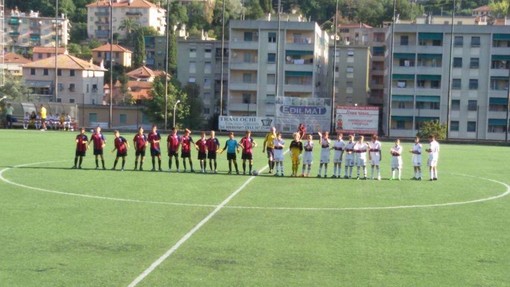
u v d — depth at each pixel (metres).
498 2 189.62
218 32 167.00
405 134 106.31
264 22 106.19
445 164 46.66
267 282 14.85
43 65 133.50
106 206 24.59
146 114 103.69
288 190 30.38
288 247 18.34
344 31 161.75
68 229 20.11
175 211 23.88
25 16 197.88
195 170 38.09
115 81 152.38
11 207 23.83
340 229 21.20
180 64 123.19
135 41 188.75
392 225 22.12
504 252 18.27
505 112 104.69
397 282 15.10
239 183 32.53
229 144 36.81
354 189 31.41
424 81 105.88
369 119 76.62
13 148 48.84
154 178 33.53
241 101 107.94
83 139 37.16
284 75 106.25
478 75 104.94
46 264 15.97
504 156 55.62
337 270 16.02
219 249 17.89
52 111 79.75
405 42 106.19
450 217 24.02
